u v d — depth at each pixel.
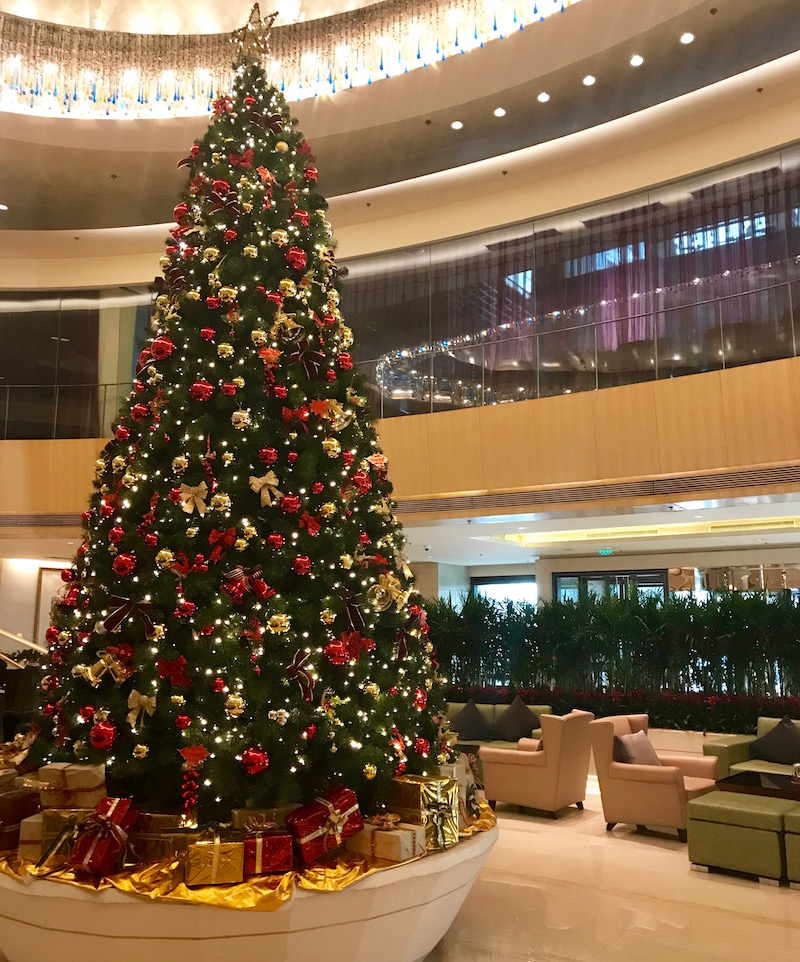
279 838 3.17
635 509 9.01
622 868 5.51
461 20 7.67
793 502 8.38
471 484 9.77
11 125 8.77
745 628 9.09
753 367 8.21
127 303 12.52
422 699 4.26
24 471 11.67
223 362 3.90
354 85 8.30
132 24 8.03
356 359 11.02
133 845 3.21
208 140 4.47
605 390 9.11
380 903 3.28
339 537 3.84
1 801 3.48
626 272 9.62
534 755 7.19
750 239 8.86
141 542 3.66
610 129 9.16
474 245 10.80
